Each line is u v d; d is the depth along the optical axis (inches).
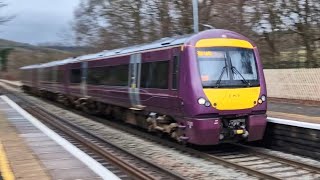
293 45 1256.2
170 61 486.9
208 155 438.3
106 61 747.4
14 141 510.3
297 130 454.9
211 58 457.1
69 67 1066.7
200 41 458.6
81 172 347.6
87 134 622.8
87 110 917.8
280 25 1218.0
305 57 1221.7
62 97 1179.9
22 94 1913.1
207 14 1228.5
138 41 1480.1
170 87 484.1
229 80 456.1
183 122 462.6
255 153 461.4
